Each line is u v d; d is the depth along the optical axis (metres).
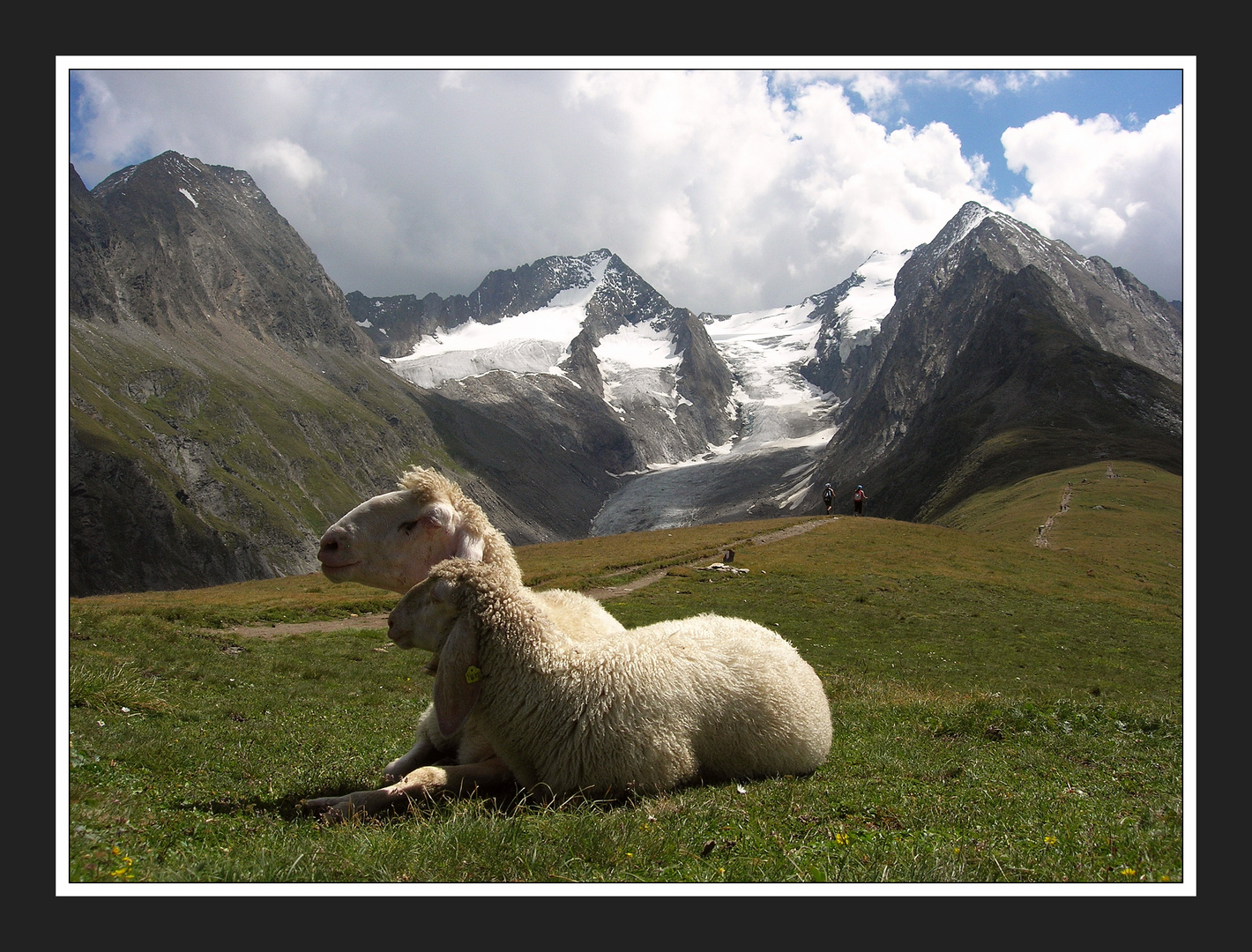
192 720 11.25
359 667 20.81
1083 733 11.49
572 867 5.28
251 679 16.97
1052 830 6.39
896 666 28.23
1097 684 27.73
